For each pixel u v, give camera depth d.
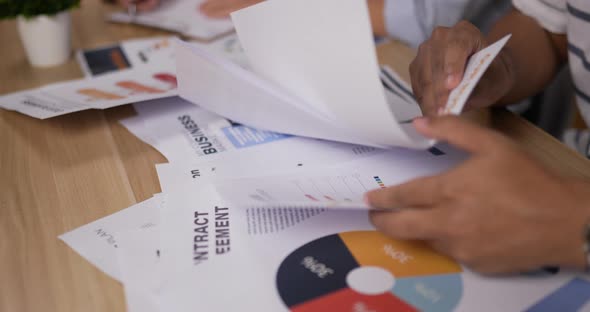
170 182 0.51
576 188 0.38
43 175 0.53
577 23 0.69
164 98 0.68
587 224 0.36
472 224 0.37
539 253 0.37
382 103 0.44
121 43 0.87
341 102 0.48
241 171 0.52
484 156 0.38
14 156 0.56
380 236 0.44
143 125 0.62
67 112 0.60
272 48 0.53
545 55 0.73
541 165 0.38
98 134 0.60
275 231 0.44
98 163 0.55
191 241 0.43
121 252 0.42
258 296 0.38
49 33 0.77
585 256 0.37
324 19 0.46
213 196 0.49
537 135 0.57
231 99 0.58
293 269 0.40
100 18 0.98
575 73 0.73
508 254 0.38
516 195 0.36
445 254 0.42
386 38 0.86
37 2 0.75
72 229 0.45
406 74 0.72
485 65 0.48
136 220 0.46
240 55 0.79
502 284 0.39
